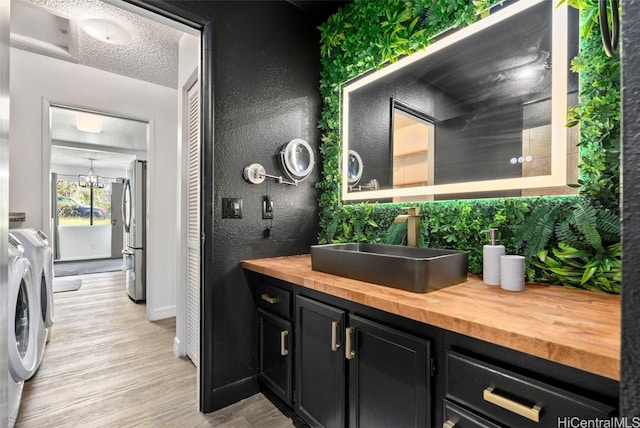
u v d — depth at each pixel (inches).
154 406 66.3
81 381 76.3
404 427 39.0
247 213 69.2
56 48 100.1
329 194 79.9
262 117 71.8
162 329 112.3
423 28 61.5
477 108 54.7
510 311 33.1
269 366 65.4
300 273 53.8
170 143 130.0
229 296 66.5
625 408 14.4
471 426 32.3
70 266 250.7
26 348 70.1
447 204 57.9
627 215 14.6
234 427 59.6
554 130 45.7
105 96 115.6
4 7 36.1
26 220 101.3
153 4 58.1
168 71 115.3
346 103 76.9
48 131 105.0
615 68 39.3
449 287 43.6
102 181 315.3
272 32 73.9
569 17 44.6
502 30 51.6
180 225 92.4
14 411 60.0
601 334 26.9
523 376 29.2
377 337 42.4
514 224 48.5
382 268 44.5
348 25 75.0
